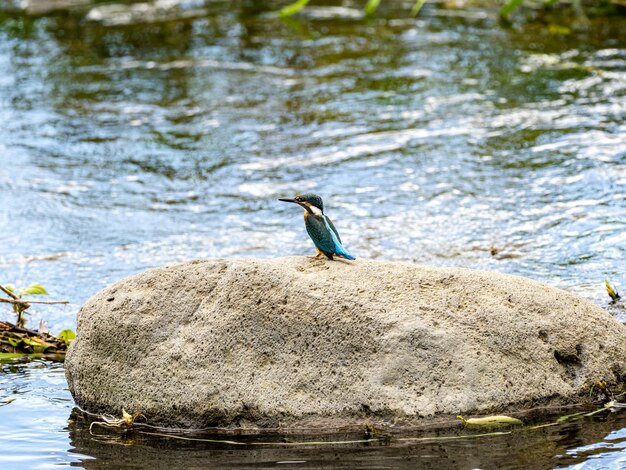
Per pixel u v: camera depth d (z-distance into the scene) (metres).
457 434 7.52
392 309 7.91
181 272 8.46
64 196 14.50
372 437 7.53
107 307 8.45
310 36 22.03
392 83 18.50
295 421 7.75
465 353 7.78
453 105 17.22
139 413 8.12
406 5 24.62
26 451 7.68
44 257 12.50
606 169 14.16
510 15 23.00
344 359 7.83
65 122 17.47
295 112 17.34
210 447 7.60
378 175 14.60
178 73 19.88
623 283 10.63
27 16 25.30
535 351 7.94
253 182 14.69
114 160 15.80
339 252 8.32
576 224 12.50
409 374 7.74
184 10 25.25
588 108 16.69
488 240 12.23
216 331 8.08
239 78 19.31
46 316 10.84
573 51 19.88
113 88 19.14
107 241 12.96
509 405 7.72
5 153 16.12
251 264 8.28
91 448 7.71
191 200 14.22
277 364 7.93
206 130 16.80
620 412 7.81
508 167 14.57
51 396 8.79
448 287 8.16
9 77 20.05
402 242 12.32
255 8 25.11
